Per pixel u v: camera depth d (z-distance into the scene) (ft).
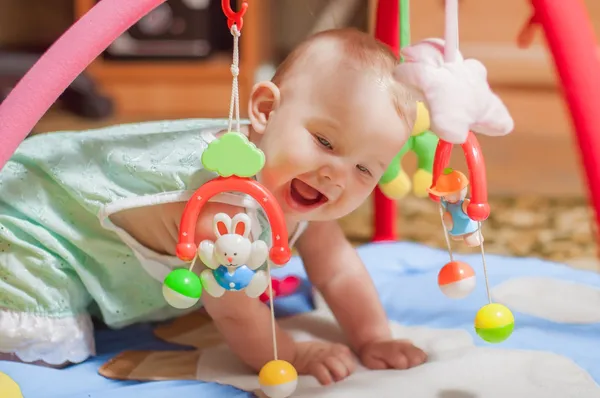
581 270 3.44
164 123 2.87
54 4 9.11
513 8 6.94
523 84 7.13
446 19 1.94
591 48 2.11
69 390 2.35
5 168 2.62
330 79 2.21
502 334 2.06
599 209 2.09
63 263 2.58
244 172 2.01
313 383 2.36
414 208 5.44
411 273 3.51
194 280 2.02
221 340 2.76
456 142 1.89
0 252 2.54
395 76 1.97
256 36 7.56
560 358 2.43
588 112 2.08
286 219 2.40
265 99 2.31
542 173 6.15
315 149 2.20
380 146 2.19
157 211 2.47
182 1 7.79
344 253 2.76
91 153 2.61
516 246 4.62
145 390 2.29
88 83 7.67
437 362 2.43
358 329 2.66
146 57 7.94
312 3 6.10
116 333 2.88
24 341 2.53
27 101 2.09
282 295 3.17
